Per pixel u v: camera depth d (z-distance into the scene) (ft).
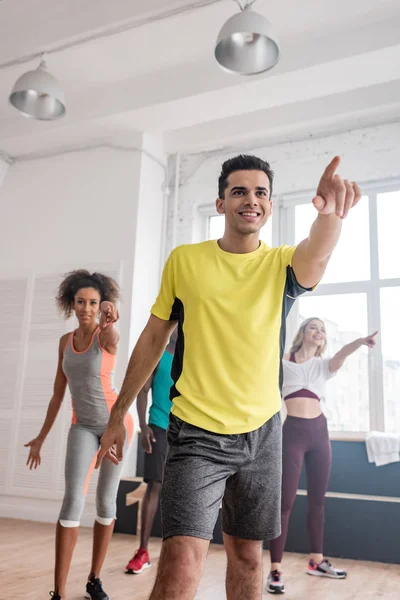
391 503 11.48
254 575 4.24
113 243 16.74
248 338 4.15
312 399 10.41
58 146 18.20
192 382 4.14
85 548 11.60
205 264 4.41
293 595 8.62
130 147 17.26
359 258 16.29
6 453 16.34
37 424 16.21
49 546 11.57
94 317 7.75
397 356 15.39
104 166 17.47
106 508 7.73
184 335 4.28
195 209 18.03
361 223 16.43
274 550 9.16
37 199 18.13
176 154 18.31
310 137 16.80
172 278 4.51
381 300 15.81
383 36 13.12
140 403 10.28
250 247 4.51
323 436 10.30
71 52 14.62
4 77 15.64
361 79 14.11
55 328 16.72
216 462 3.96
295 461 9.97
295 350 11.14
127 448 7.84
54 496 15.39
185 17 13.23
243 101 15.30
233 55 11.33
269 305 4.27
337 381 15.80
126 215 16.79
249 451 4.06
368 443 13.38
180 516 3.68
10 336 17.26
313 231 3.90
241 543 4.25
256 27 10.54
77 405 7.55
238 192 4.42
